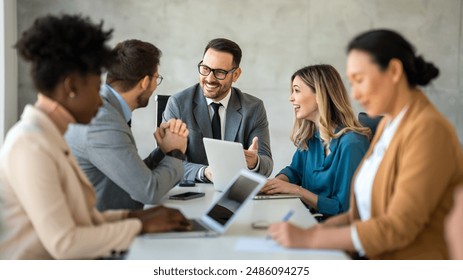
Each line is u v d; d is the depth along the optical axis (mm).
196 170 3297
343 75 5855
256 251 1748
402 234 1587
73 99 1726
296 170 3197
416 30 5887
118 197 2525
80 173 1805
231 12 5723
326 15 5801
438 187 1578
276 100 5824
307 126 3027
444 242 1639
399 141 1654
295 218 2270
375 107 1688
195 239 1907
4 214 1666
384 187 1690
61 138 1737
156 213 2047
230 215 2043
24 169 1604
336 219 2027
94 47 1735
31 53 1692
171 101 3633
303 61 5816
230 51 3498
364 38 1665
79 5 5562
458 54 5934
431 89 5949
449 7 5891
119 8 5621
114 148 2369
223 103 3619
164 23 5676
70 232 1641
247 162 3215
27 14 5457
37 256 1710
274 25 5766
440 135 1594
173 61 5715
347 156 2742
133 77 2525
